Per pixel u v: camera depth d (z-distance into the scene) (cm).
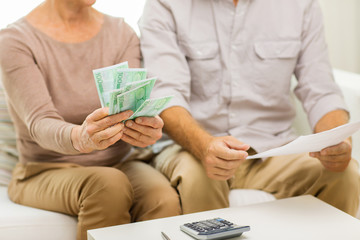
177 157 172
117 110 129
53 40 171
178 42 190
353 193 166
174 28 190
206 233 116
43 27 171
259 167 183
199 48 189
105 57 178
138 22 197
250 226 127
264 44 190
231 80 188
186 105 178
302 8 192
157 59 185
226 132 192
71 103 171
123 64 132
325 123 180
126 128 142
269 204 142
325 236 121
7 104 174
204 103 192
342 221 130
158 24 188
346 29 266
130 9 229
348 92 206
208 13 190
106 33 181
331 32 265
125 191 155
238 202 171
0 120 186
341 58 270
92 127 132
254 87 190
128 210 157
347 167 167
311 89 190
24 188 171
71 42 173
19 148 178
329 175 166
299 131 219
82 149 143
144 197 161
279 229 125
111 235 122
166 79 181
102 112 130
